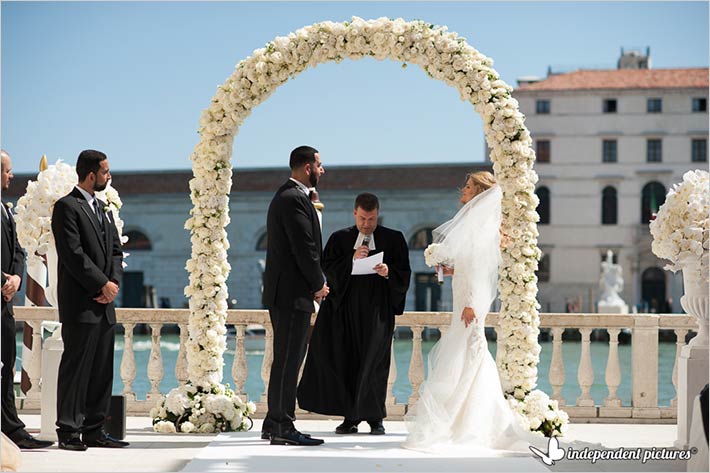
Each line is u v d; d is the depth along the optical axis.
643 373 9.00
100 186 7.11
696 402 6.11
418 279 51.69
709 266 7.08
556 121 60.12
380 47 8.16
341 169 52.28
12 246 7.08
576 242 59.22
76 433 7.06
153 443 7.47
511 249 8.06
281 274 7.32
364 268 7.63
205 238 8.27
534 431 7.78
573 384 19.28
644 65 68.81
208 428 8.06
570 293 58.84
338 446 7.19
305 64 8.30
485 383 7.29
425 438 7.10
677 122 59.50
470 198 7.59
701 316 7.18
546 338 39.94
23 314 9.23
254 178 52.56
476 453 6.90
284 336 7.30
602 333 38.91
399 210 51.84
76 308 6.91
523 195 8.09
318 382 7.89
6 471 6.04
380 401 7.87
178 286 53.19
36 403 9.20
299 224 7.22
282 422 7.27
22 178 52.44
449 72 8.16
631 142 59.59
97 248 6.99
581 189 59.50
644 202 59.62
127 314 9.21
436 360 7.40
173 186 53.38
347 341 7.89
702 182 7.26
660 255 7.44
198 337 8.28
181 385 9.15
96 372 7.17
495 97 8.13
